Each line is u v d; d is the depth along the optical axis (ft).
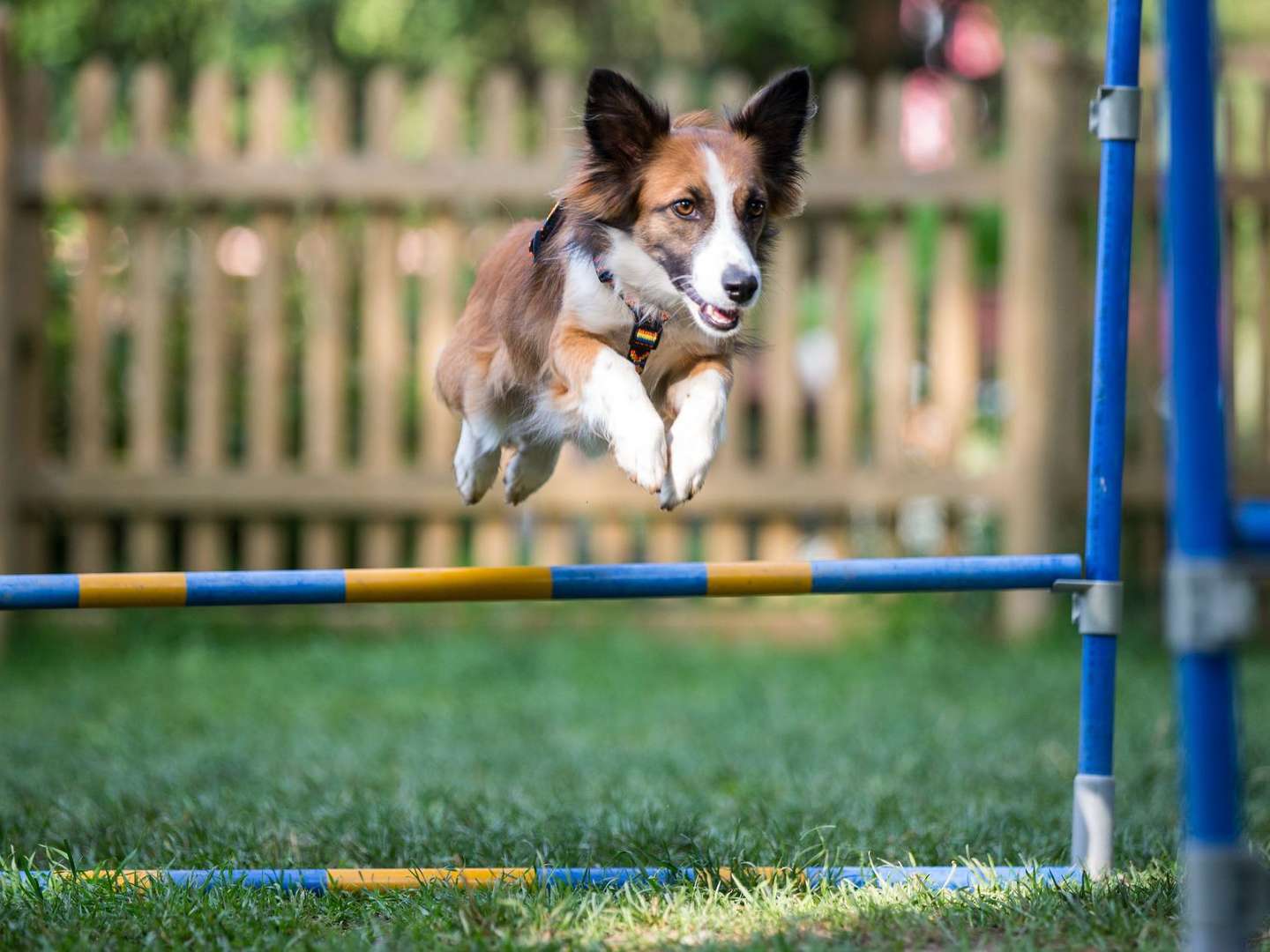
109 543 43.34
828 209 42.78
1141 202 43.50
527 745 30.53
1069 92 43.29
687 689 37.99
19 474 41.42
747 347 21.24
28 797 23.81
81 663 41.01
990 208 43.34
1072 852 18.70
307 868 18.53
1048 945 15.15
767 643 45.44
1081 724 18.29
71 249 47.91
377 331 42.22
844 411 43.04
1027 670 39.52
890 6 72.13
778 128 21.12
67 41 58.39
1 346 40.60
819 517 46.21
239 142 56.70
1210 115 11.96
